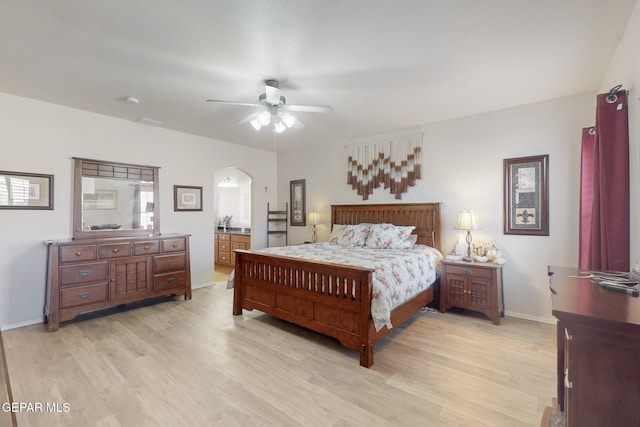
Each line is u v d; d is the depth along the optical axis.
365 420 1.83
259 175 5.96
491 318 3.38
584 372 0.90
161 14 1.89
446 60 2.48
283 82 2.89
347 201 5.22
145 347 2.76
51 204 3.45
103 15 1.90
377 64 2.55
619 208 2.02
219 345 2.82
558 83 2.95
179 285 4.19
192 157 4.83
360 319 2.52
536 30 2.07
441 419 1.83
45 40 2.18
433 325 3.34
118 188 3.98
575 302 1.02
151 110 3.69
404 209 4.44
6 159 3.18
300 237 5.91
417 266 3.38
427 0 1.76
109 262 3.54
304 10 1.85
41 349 2.71
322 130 4.63
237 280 3.63
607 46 2.27
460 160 4.02
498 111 3.72
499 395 2.07
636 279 1.39
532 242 3.51
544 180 3.42
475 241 3.89
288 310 3.11
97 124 3.81
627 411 0.86
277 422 1.80
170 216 4.55
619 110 2.04
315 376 2.30
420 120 4.14
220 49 2.30
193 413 1.88
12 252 3.21
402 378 2.28
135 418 1.83
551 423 1.40
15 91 3.12
